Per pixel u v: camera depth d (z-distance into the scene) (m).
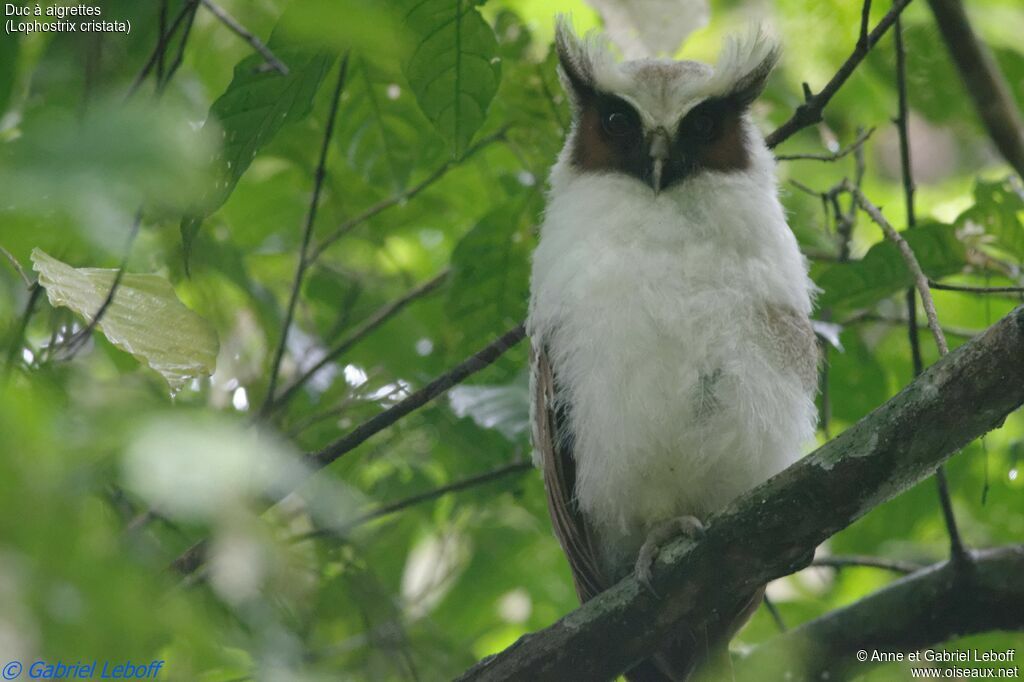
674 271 9.41
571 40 10.96
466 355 12.79
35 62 12.26
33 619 3.93
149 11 11.23
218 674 7.44
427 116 9.59
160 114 4.22
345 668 11.78
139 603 4.14
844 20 14.78
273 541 4.69
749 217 9.66
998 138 12.52
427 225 15.06
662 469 9.80
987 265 11.48
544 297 9.92
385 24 5.20
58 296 6.75
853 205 11.62
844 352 12.16
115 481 5.48
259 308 12.82
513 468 11.71
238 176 9.10
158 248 11.59
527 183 13.73
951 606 10.97
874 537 14.57
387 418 10.04
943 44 13.14
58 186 4.00
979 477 14.35
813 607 14.23
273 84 8.99
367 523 12.99
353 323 13.94
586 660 8.43
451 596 14.59
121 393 7.01
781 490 7.83
